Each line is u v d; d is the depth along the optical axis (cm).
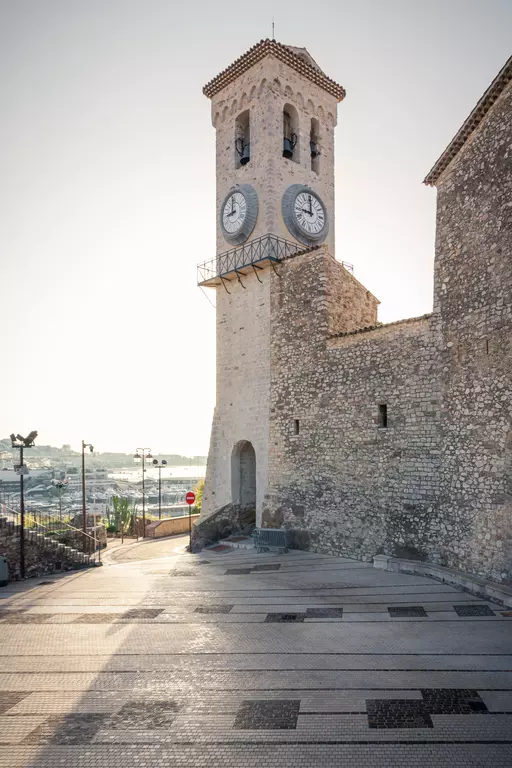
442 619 1290
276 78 2738
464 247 1686
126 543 2959
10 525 1945
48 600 1627
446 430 1719
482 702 882
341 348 2156
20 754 777
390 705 882
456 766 720
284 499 2345
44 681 1027
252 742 790
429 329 1817
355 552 2019
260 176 2702
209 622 1341
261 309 2588
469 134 1683
